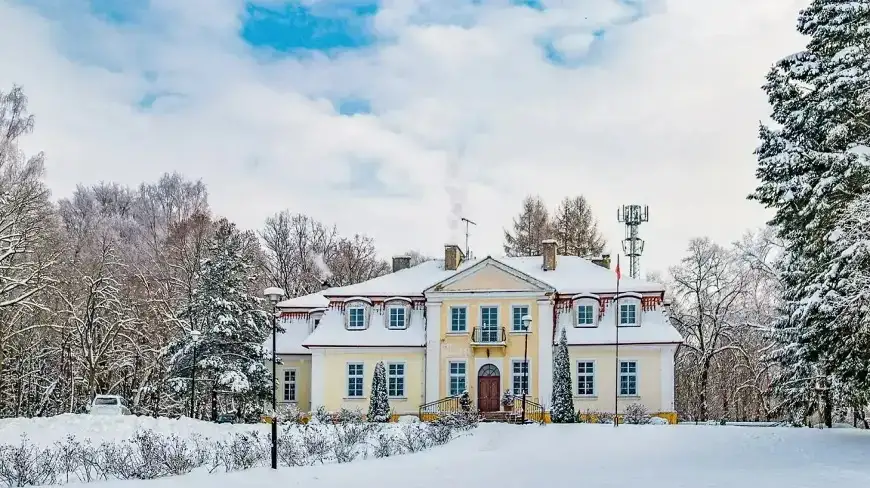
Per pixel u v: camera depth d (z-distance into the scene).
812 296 28.75
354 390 53.41
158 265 66.25
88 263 62.56
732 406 67.44
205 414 53.44
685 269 65.12
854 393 33.44
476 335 52.31
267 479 20.70
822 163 29.03
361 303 54.66
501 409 50.88
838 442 28.94
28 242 46.47
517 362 52.09
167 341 58.44
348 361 53.72
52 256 52.00
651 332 50.91
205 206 97.44
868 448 26.94
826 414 44.06
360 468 23.44
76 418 34.66
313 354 53.88
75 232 77.44
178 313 52.59
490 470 23.02
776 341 48.38
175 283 62.84
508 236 79.88
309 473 22.02
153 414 54.94
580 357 51.59
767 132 32.34
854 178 28.56
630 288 52.34
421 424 41.44
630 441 32.72
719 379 68.12
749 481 19.67
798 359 42.22
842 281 27.22
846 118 29.55
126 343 59.00
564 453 28.92
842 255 26.92
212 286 50.75
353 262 81.88
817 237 29.84
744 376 66.81
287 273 78.75
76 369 58.94
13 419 34.09
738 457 25.97
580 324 52.22
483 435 36.72
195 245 66.31
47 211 54.25
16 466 20.53
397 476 21.64
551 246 55.97
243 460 24.36
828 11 30.17
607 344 51.06
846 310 27.33
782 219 32.03
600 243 78.62
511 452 29.66
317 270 80.75
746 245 63.00
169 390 55.28
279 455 26.84
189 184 98.88
